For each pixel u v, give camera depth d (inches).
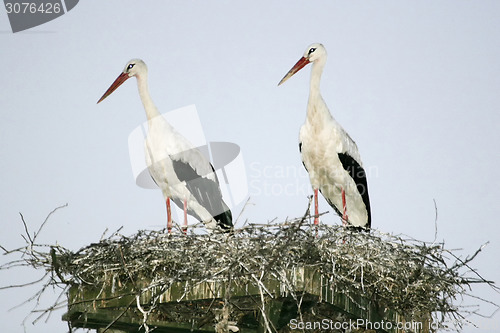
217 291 389.7
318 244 403.5
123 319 416.8
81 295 420.2
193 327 415.2
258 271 380.8
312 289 385.4
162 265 413.1
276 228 403.9
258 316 397.7
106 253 416.2
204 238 419.8
